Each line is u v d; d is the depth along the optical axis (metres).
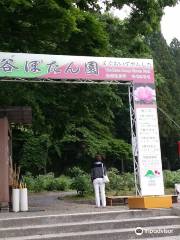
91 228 10.97
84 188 21.17
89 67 13.44
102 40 15.87
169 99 46.94
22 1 12.77
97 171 15.38
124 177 22.16
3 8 13.45
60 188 28.89
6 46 15.30
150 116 13.91
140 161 13.62
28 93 16.59
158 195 13.52
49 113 19.08
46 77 13.05
